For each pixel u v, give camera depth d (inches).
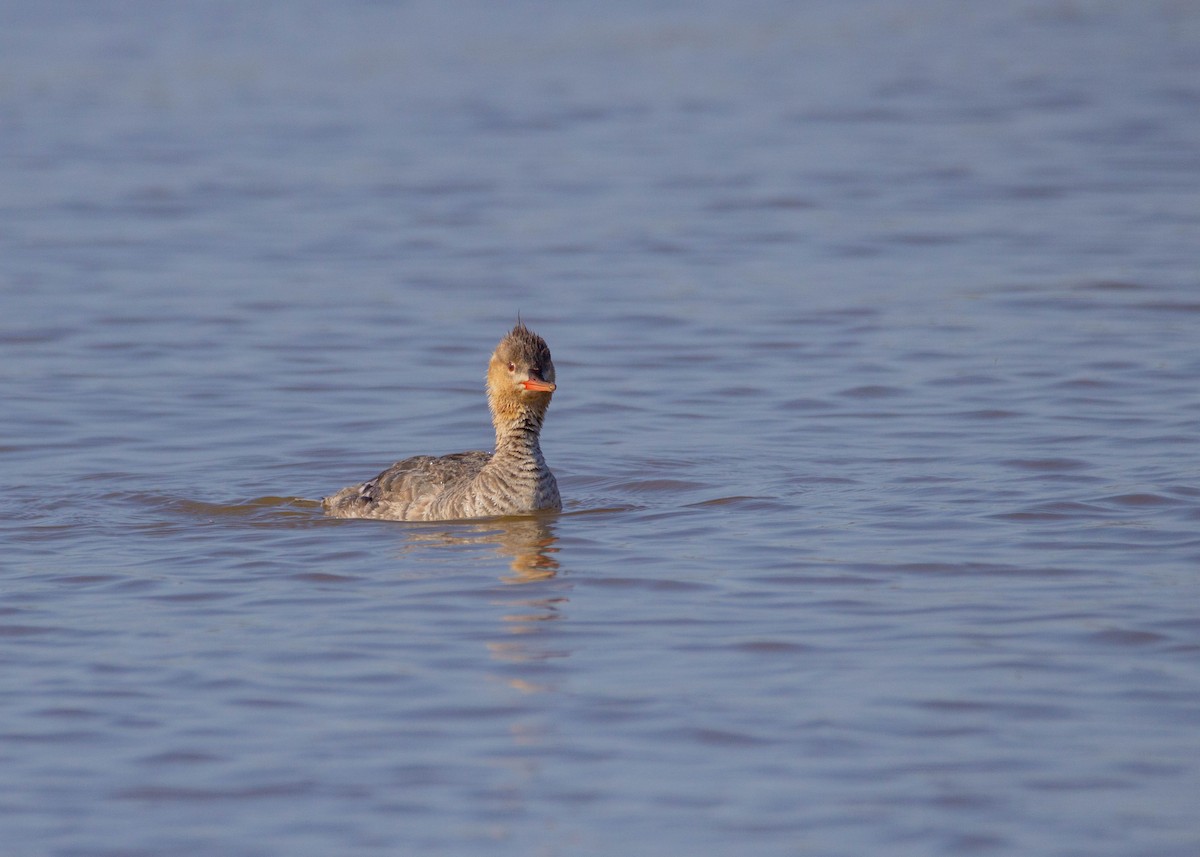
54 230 1259.8
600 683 475.5
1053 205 1309.1
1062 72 1972.2
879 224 1262.3
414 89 1893.5
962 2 2647.6
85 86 1891.0
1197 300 1007.0
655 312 1026.1
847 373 883.4
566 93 1870.1
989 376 863.7
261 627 524.7
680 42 2234.3
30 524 648.4
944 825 392.2
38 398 848.9
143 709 461.7
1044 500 651.5
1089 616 517.7
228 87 1895.9
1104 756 422.6
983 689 464.8
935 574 566.3
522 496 650.8
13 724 452.4
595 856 381.7
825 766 422.0
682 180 1438.2
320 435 789.2
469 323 1006.4
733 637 510.3
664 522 641.6
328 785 417.1
